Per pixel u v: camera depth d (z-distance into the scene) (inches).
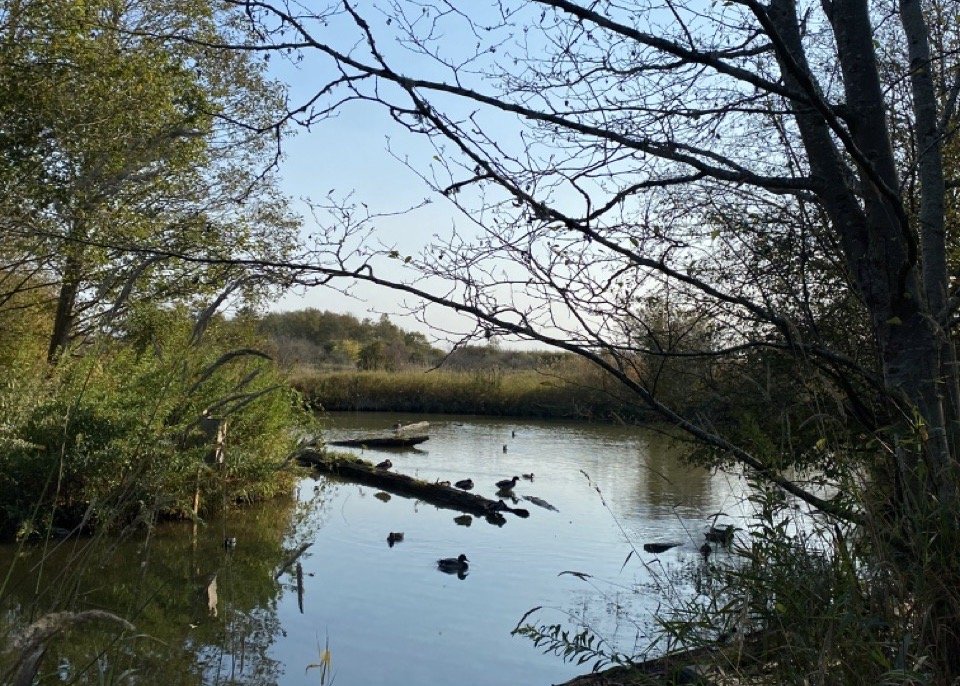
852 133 147.5
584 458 796.0
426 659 261.9
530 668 255.0
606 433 1049.5
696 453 259.4
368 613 309.4
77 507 417.7
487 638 283.9
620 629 268.2
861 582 109.2
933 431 128.0
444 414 1322.6
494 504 540.7
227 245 164.2
